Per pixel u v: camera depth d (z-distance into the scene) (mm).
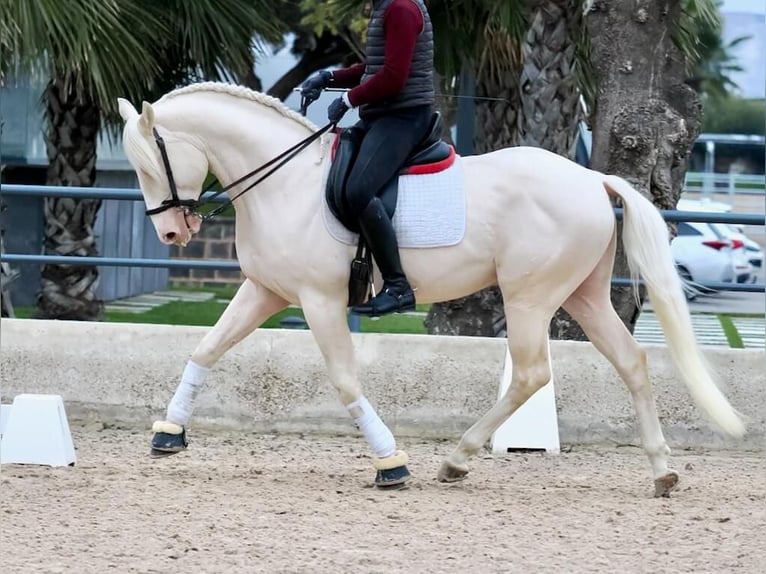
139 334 12266
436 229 9047
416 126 9039
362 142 9086
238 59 15906
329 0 18375
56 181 18531
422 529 8148
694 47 17141
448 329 15742
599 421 11875
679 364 9125
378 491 9359
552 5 14641
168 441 9844
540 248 9070
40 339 12305
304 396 12070
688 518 8625
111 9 14078
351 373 9328
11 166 26047
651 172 13023
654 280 9102
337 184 9023
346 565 7191
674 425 11852
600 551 7664
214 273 33125
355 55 25828
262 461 10695
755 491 9719
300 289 9242
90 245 18969
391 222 9008
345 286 9211
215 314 25094
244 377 12109
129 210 29203
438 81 17203
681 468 10844
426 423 11961
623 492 9602
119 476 9727
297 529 8062
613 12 13117
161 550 7461
